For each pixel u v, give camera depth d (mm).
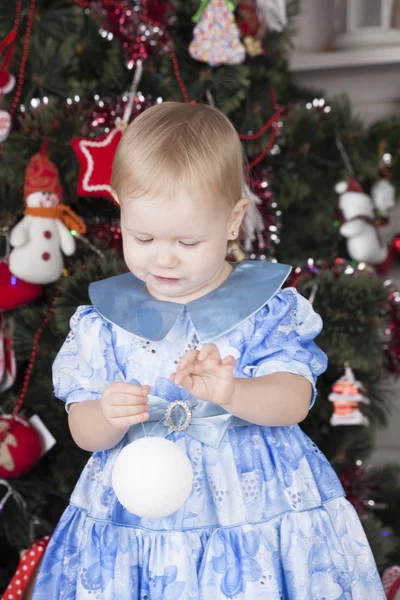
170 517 1308
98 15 2129
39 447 2070
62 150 2111
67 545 1426
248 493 1317
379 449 2730
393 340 2230
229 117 2203
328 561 1336
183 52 2156
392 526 2465
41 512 2193
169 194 1221
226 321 1345
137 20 2113
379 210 2385
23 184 2125
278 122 2186
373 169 2309
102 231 2184
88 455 2109
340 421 2107
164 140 1255
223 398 1191
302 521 1327
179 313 1362
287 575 1309
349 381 2105
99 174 2027
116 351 1397
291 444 1383
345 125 2268
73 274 2031
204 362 1185
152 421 1352
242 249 2160
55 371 1450
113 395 1215
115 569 1311
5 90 2102
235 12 2166
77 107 2107
